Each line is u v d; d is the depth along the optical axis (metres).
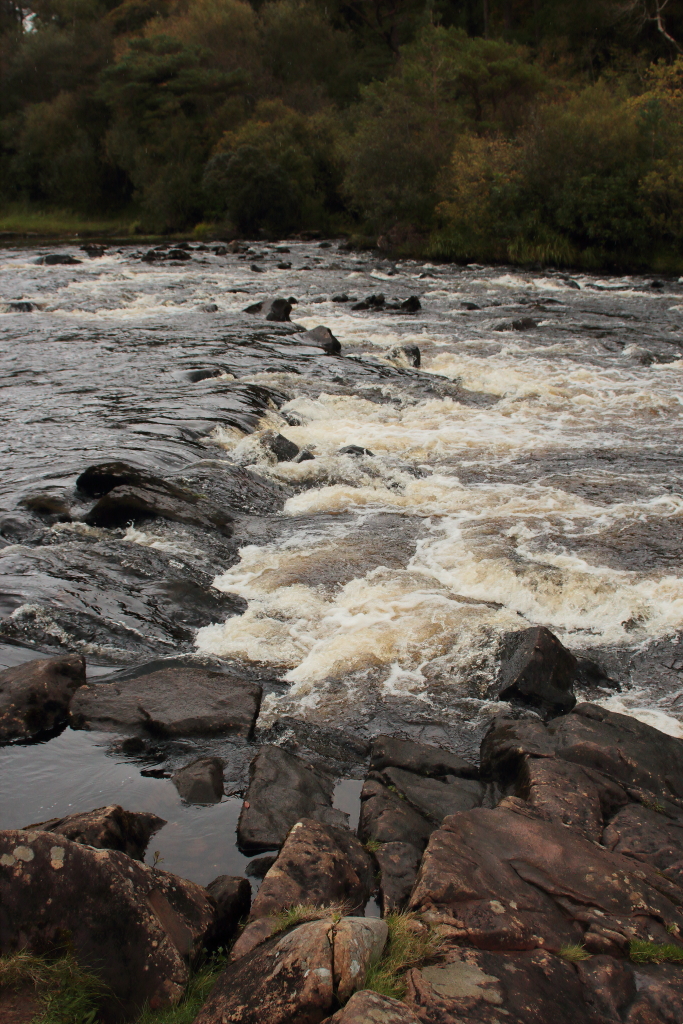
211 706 4.79
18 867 3.07
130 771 4.31
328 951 2.76
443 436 10.89
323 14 58.16
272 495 8.75
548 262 30.69
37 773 4.25
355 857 3.55
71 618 5.81
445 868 3.30
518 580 6.62
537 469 9.69
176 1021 2.84
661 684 5.44
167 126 48.28
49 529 7.29
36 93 58.41
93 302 20.41
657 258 29.06
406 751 4.49
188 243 39.34
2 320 17.92
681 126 28.78
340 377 13.50
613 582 6.70
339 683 5.32
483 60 40.34
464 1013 2.67
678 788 4.18
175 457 9.30
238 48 52.53
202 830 3.91
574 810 3.84
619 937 3.09
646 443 10.66
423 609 6.21
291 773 4.25
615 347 16.22
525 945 3.03
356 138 37.50
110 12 63.88
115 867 3.11
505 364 14.80
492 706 5.14
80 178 52.66
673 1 44.75
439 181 34.41
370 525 7.98
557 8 51.97
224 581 6.76
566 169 30.25
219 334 16.50
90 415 10.78
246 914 3.44
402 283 25.53
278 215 42.47
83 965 2.96
